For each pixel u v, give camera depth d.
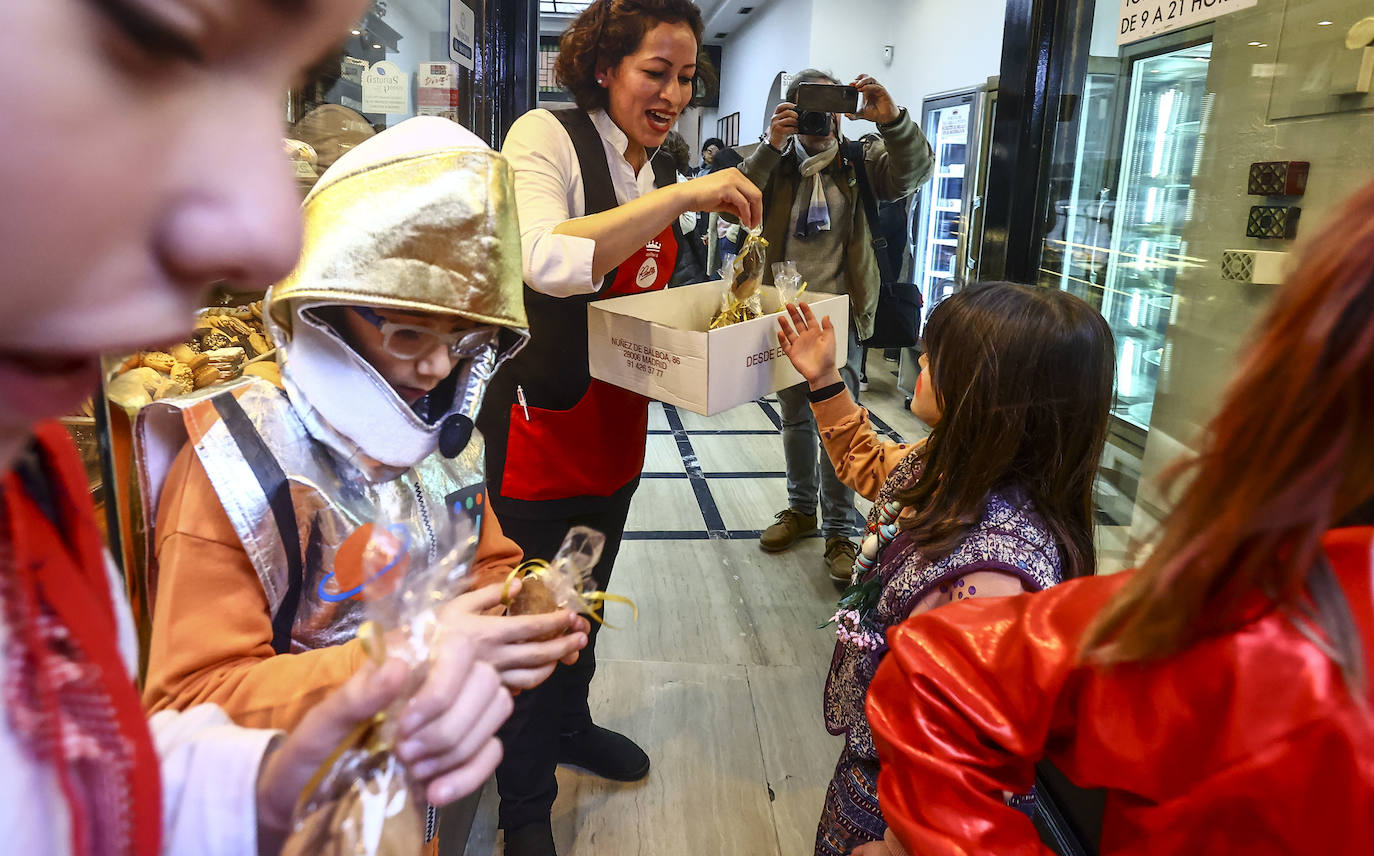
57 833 0.31
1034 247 2.13
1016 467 1.03
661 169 1.74
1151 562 0.58
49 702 0.31
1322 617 0.50
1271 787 0.49
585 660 1.85
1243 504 0.50
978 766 0.68
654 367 1.39
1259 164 1.61
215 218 0.21
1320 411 0.46
